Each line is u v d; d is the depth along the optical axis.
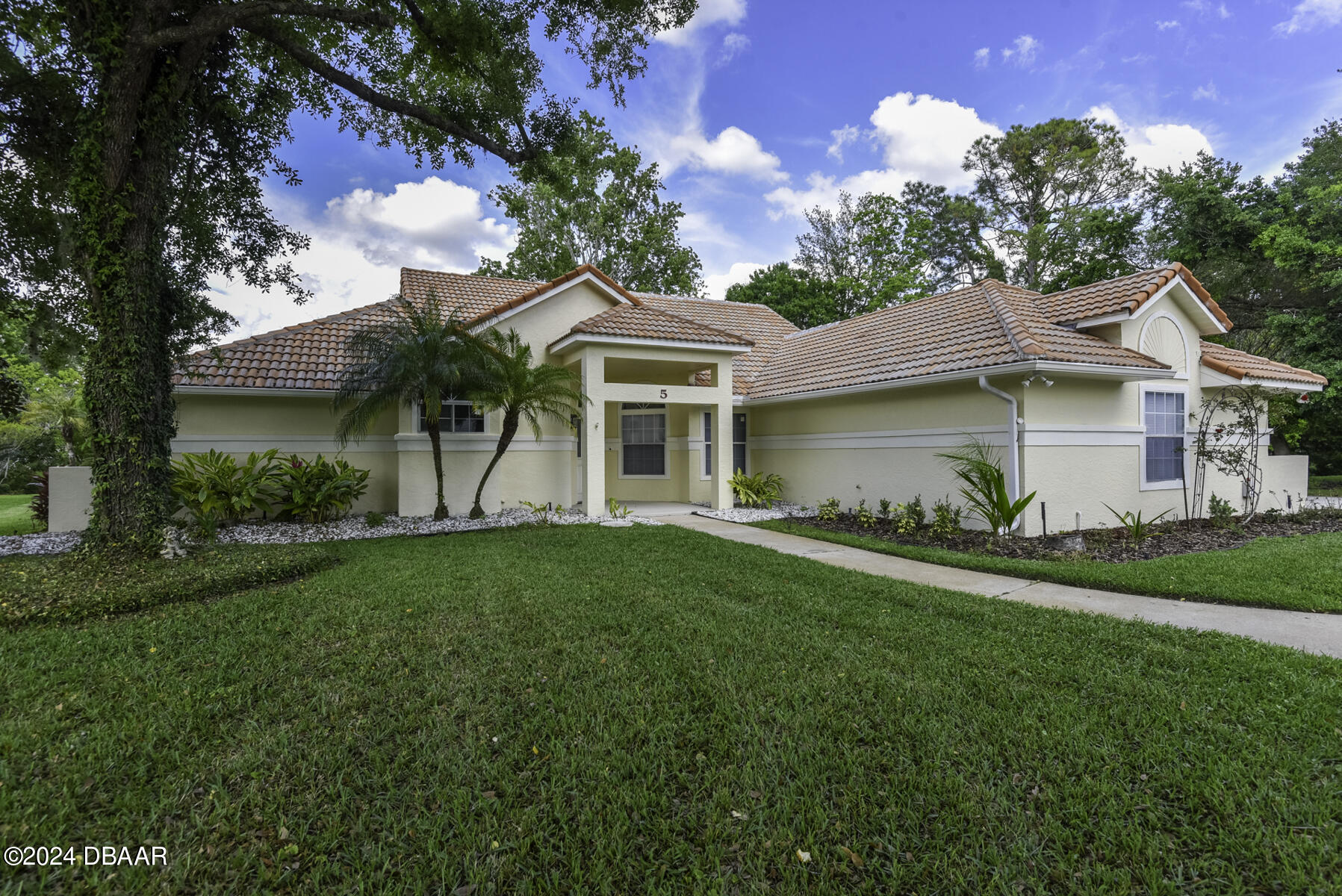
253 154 11.05
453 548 9.49
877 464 13.17
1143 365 10.56
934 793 2.95
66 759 3.22
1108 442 11.43
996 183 38.28
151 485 8.28
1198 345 13.23
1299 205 19.88
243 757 3.28
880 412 13.10
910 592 6.67
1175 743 3.35
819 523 12.70
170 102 8.35
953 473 11.42
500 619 5.68
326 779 3.13
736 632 5.25
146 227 8.23
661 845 2.68
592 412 13.25
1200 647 4.84
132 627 5.42
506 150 11.96
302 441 13.14
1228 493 13.49
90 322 8.36
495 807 2.86
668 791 3.04
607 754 3.34
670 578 7.37
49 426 25.42
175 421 12.27
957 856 2.55
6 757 3.21
